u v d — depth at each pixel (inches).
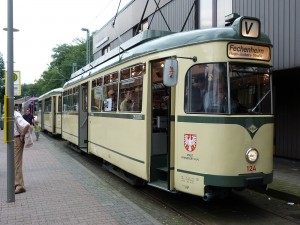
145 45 310.7
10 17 280.4
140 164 303.1
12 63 280.1
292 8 365.1
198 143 248.8
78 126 544.4
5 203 272.8
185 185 257.1
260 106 255.6
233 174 239.3
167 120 297.7
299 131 450.6
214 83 244.5
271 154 257.4
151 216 246.1
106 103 403.2
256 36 254.1
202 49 251.3
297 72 411.2
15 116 307.1
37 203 273.4
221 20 497.7
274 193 319.3
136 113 313.0
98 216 241.9
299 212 277.6
